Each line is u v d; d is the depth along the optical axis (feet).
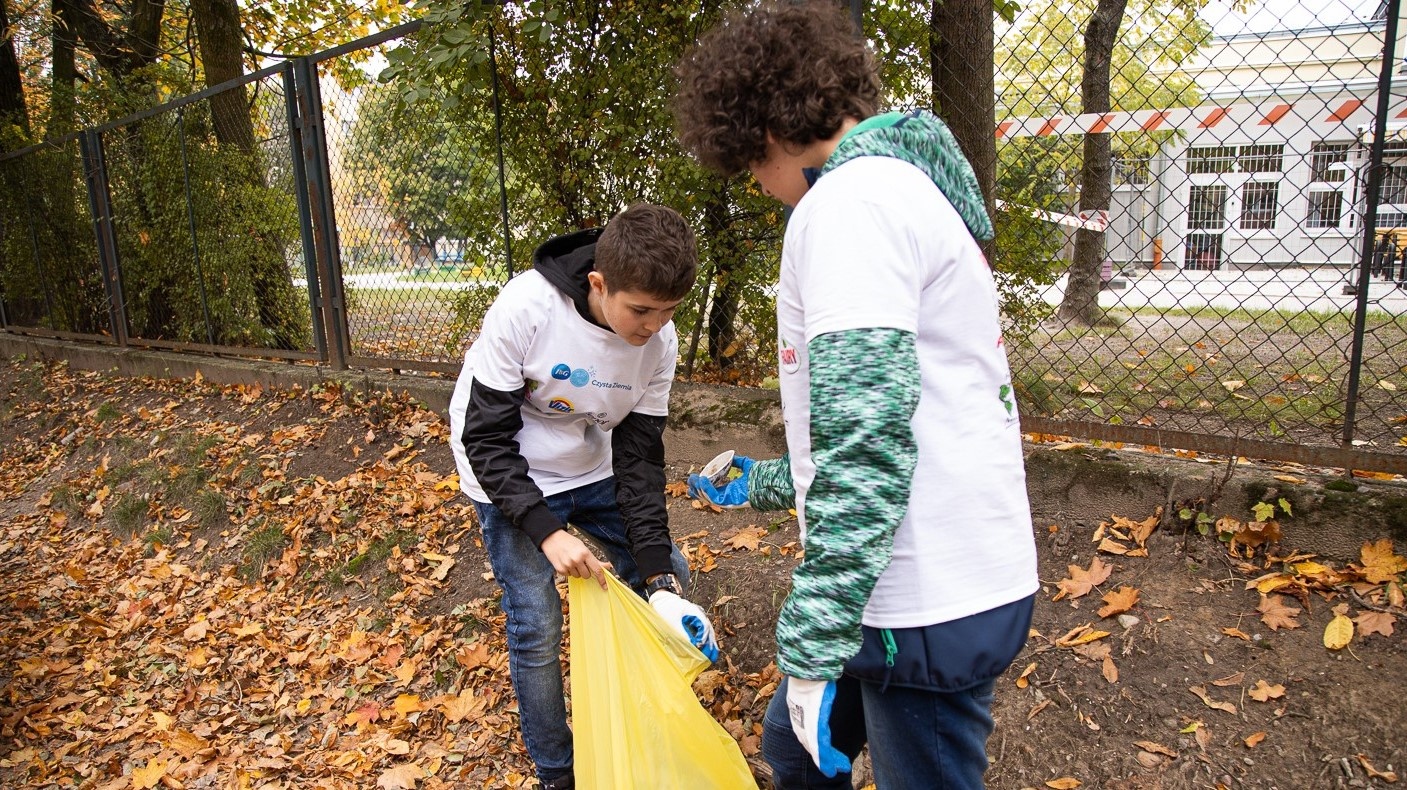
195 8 27.66
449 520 13.62
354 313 19.27
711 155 4.78
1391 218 22.58
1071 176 11.94
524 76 14.38
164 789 9.91
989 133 11.38
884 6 11.75
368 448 16.56
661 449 7.80
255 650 12.33
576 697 6.81
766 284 13.99
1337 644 7.72
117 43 33.35
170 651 12.73
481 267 16.15
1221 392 14.64
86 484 19.66
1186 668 8.02
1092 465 9.95
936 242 4.24
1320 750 7.16
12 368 30.25
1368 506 8.53
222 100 21.59
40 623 14.40
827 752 4.35
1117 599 8.75
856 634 4.17
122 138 25.11
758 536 11.33
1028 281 12.10
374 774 9.45
